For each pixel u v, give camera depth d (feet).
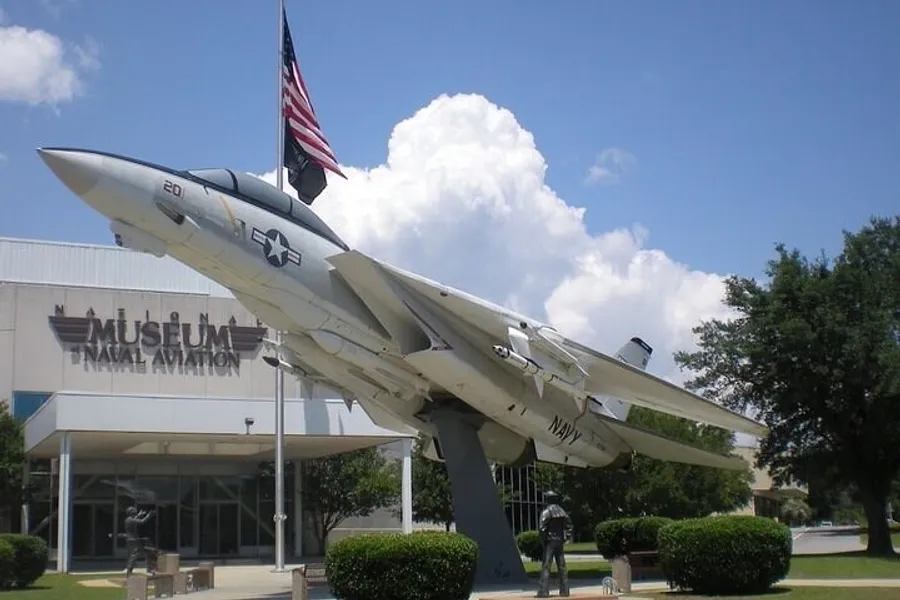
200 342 129.39
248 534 128.57
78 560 118.73
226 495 128.57
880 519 102.53
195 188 52.08
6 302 121.49
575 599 49.06
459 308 57.52
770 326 99.19
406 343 59.36
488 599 48.26
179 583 63.21
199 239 52.01
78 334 123.85
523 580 62.39
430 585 45.85
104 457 121.90
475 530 62.64
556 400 67.92
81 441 102.01
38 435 101.96
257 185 56.13
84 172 47.85
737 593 52.65
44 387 121.29
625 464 80.48
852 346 94.38
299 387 133.69
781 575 53.11
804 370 99.30
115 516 121.80
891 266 103.24
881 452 101.71
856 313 99.55
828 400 98.99
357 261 54.65
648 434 75.31
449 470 63.72
